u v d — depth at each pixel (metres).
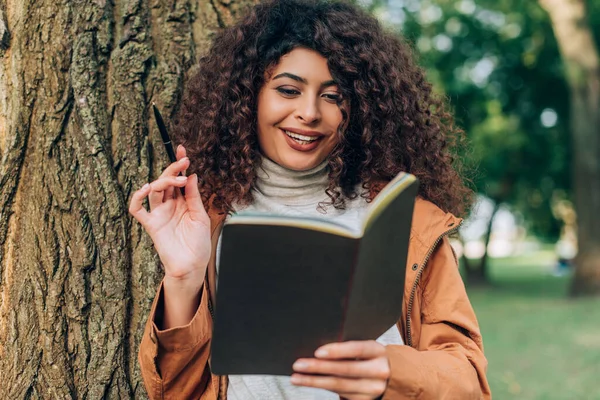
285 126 1.63
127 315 1.79
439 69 14.85
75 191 1.80
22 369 1.71
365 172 1.80
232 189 1.75
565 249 31.81
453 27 15.01
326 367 1.24
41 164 1.80
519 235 42.53
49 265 1.75
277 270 1.19
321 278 1.19
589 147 11.91
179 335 1.44
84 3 1.91
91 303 1.77
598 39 14.38
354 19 1.80
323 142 1.66
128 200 1.85
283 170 1.74
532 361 6.14
